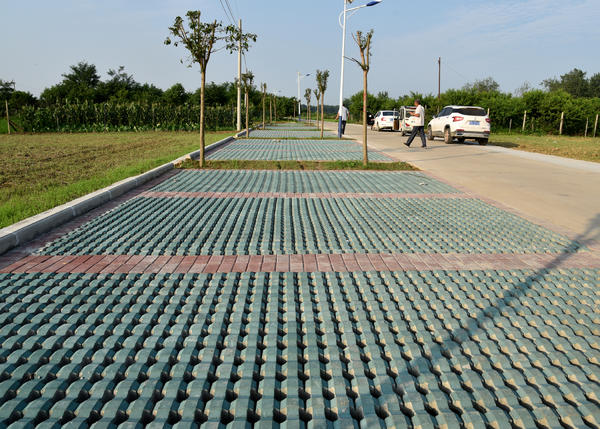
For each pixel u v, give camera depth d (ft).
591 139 93.56
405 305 11.80
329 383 8.58
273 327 10.50
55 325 10.40
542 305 12.12
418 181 31.32
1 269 13.79
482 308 11.87
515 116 114.21
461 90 126.00
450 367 9.22
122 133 92.94
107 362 9.14
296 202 24.03
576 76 257.96
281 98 256.52
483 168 38.65
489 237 18.19
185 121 108.06
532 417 7.83
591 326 11.08
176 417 7.63
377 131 106.01
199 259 14.92
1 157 43.65
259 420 7.51
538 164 41.81
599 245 17.43
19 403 7.75
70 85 211.20
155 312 11.12
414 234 18.35
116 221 19.29
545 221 20.99
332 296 12.27
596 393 8.55
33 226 16.93
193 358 9.27
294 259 15.14
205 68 35.73
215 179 30.78
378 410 7.84
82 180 30.19
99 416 7.59
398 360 9.29
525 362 9.49
